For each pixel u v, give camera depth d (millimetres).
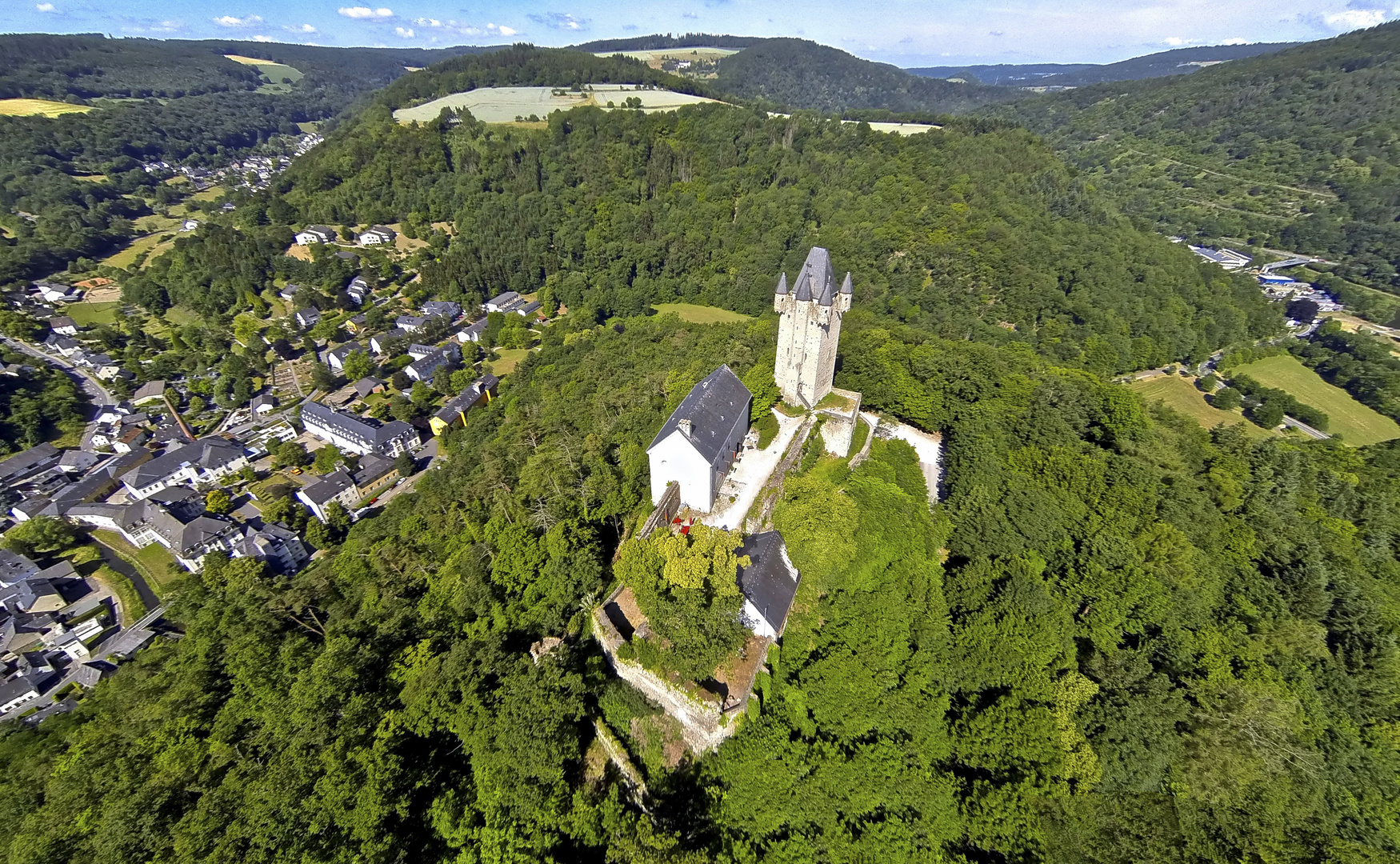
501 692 46719
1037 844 43344
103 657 95375
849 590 54750
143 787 50219
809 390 73312
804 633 52719
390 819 45031
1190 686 53062
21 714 87438
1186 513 70188
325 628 68125
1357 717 56500
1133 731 48469
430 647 54719
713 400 65250
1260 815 46312
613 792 44719
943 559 65000
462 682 48000
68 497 124688
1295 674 56969
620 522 65938
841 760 45562
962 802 45719
